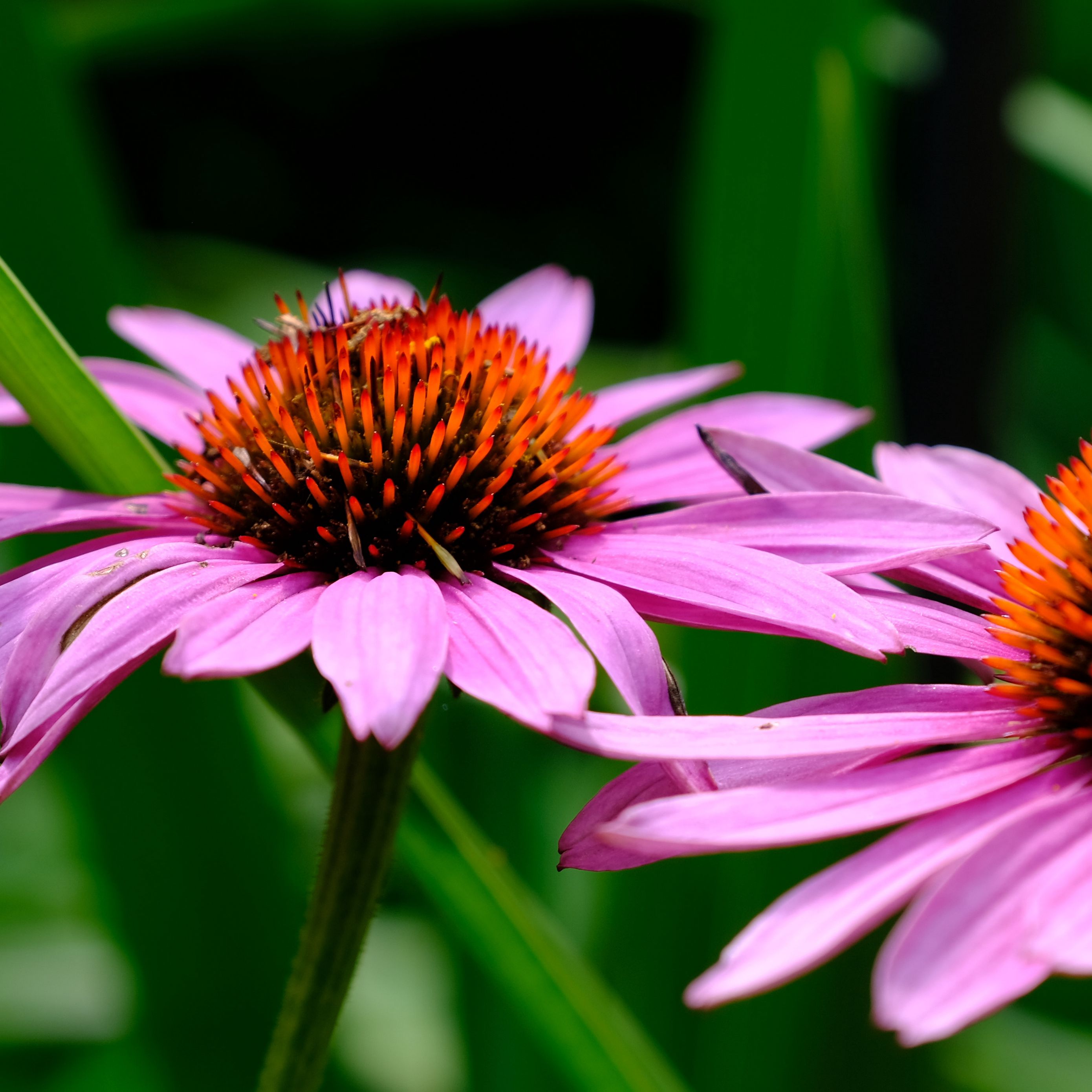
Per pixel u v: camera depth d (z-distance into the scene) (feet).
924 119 2.01
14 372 1.77
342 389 1.78
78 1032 2.16
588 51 6.91
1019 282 2.12
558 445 1.80
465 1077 1.99
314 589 1.73
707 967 1.98
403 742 1.74
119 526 1.78
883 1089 1.96
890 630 1.72
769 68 1.98
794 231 1.99
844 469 1.78
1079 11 2.95
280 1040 1.75
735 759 1.69
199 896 2.00
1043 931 1.61
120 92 6.76
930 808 1.66
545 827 2.24
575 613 1.72
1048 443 2.97
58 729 1.69
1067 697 1.70
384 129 6.99
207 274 3.97
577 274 6.76
